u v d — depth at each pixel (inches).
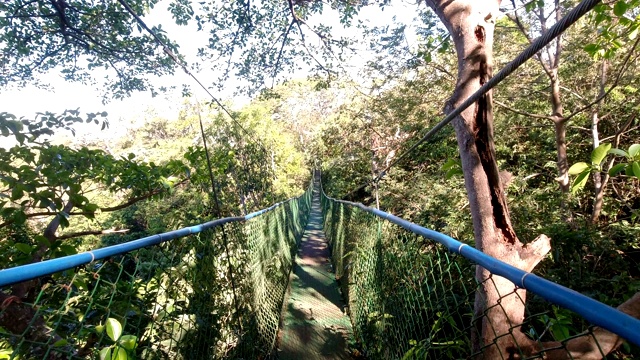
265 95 239.9
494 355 60.7
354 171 510.3
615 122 238.4
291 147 783.7
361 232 138.8
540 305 86.9
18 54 173.5
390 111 382.6
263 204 382.0
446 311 59.4
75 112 113.0
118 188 147.0
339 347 131.6
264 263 146.5
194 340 71.1
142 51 183.0
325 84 250.2
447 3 80.0
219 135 350.3
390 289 94.3
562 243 134.9
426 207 236.8
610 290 122.2
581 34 227.1
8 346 47.2
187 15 181.6
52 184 104.3
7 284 32.1
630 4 85.5
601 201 192.4
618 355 72.8
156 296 59.0
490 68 77.4
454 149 290.2
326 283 212.7
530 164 274.5
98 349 44.9
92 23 173.8
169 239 60.6
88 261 41.8
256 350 113.3
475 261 45.8
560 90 261.3
